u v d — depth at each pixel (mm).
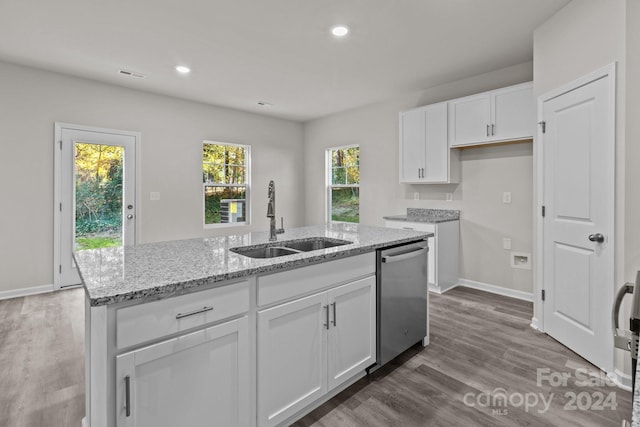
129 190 4262
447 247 3908
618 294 1350
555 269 2549
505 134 3367
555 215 2531
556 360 2262
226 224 5246
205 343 1294
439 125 3926
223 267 1419
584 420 1668
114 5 2381
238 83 4047
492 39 2936
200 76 3807
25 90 3545
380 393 1906
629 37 1887
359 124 5223
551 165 2564
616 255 1991
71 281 3877
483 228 3879
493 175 3777
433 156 4000
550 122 2568
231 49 3102
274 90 4324
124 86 4145
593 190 2152
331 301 1772
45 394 1874
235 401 1393
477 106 3582
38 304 3324
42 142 3654
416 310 2363
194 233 4848
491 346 2477
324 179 5859
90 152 3971
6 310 3158
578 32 2271
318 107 5160
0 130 3434
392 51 3168
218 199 5199
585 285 2240
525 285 3578
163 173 4535
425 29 2756
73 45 3021
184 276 1276
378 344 2084
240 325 1394
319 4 2389
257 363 1464
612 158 1994
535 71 2752
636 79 1873
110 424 1092
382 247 2100
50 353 2342
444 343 2529
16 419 1667
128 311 1102
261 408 1477
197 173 4859
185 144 4730
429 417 1699
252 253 2027
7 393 1883
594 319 2168
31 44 3004
